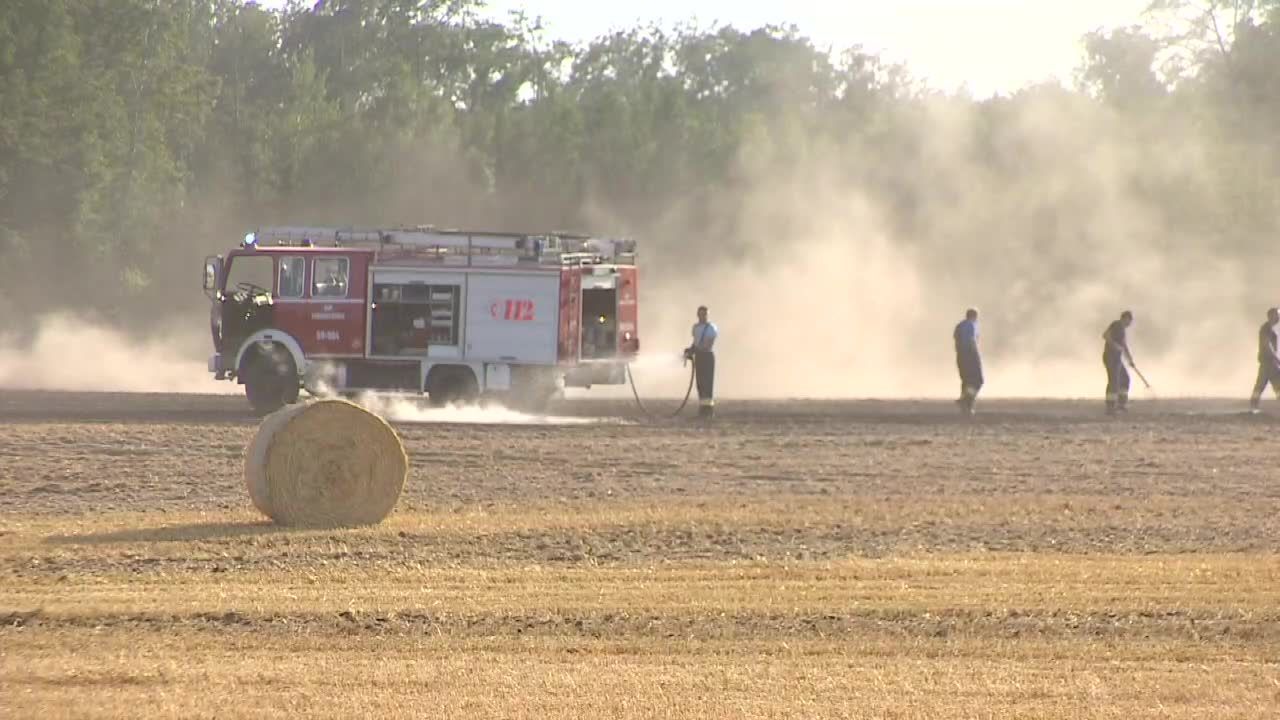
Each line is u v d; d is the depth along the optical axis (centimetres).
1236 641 4569
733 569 5612
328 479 6588
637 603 5028
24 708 3819
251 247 11300
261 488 6556
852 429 10631
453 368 11156
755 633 4659
